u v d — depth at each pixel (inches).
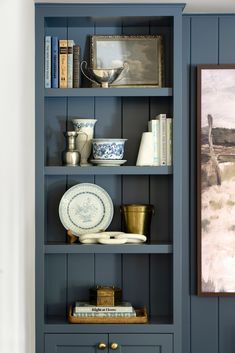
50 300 155.0
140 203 155.6
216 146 154.6
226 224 154.6
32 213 143.7
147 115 155.6
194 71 155.4
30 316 139.6
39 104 148.0
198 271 154.2
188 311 154.9
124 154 155.7
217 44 155.4
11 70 121.2
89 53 155.7
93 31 156.1
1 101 115.6
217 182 154.7
